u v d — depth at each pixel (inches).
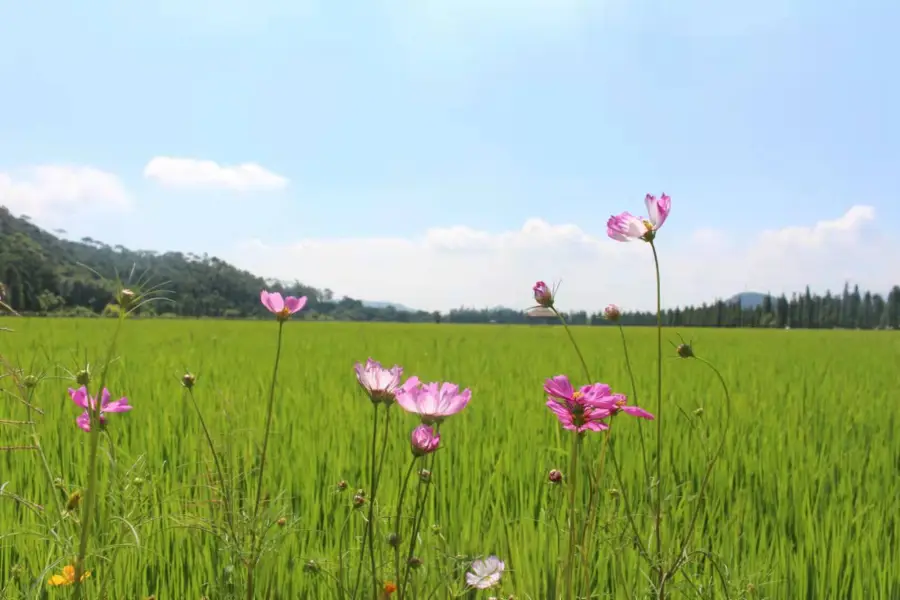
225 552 122.3
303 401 292.2
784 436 250.8
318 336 976.3
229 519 102.1
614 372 434.9
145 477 131.4
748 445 239.9
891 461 223.3
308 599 120.3
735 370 488.1
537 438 232.8
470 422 267.0
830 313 4606.3
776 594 129.9
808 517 166.6
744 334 1488.7
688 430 236.7
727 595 105.1
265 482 166.6
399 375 75.9
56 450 200.1
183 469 184.4
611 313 89.8
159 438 217.8
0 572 128.3
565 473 188.2
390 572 94.1
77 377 76.2
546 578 121.1
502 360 549.3
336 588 109.0
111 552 101.0
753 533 155.5
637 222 87.8
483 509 172.9
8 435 212.4
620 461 199.9
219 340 757.9
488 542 141.4
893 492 186.7
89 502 76.8
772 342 1024.2
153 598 110.0
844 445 243.3
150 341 693.9
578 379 388.8
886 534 158.4
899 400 340.5
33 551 128.9
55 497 88.0
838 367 541.0
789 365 557.3
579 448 93.4
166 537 141.3
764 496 190.4
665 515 129.3
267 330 1222.9
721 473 191.2
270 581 107.7
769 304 4461.1
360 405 285.6
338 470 183.5
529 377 408.5
